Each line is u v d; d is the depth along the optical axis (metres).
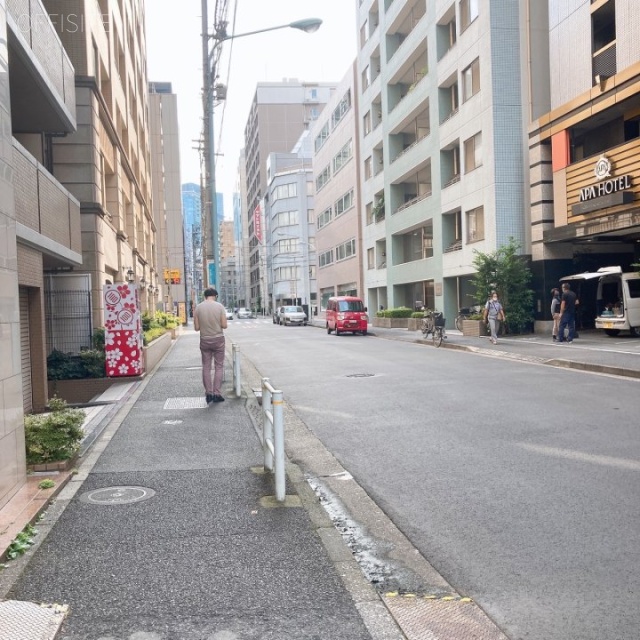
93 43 19.00
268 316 107.38
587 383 12.34
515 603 3.72
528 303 24.66
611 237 22.66
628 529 4.80
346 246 53.53
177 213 75.06
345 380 14.13
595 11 21.38
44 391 12.02
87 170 17.41
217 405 11.06
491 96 25.66
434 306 33.75
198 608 3.62
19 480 5.88
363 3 45.62
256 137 127.56
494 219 25.75
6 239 5.79
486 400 10.75
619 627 3.41
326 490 6.20
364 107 46.50
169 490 5.98
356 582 3.98
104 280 18.70
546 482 6.05
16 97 12.19
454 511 5.39
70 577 4.04
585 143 24.05
